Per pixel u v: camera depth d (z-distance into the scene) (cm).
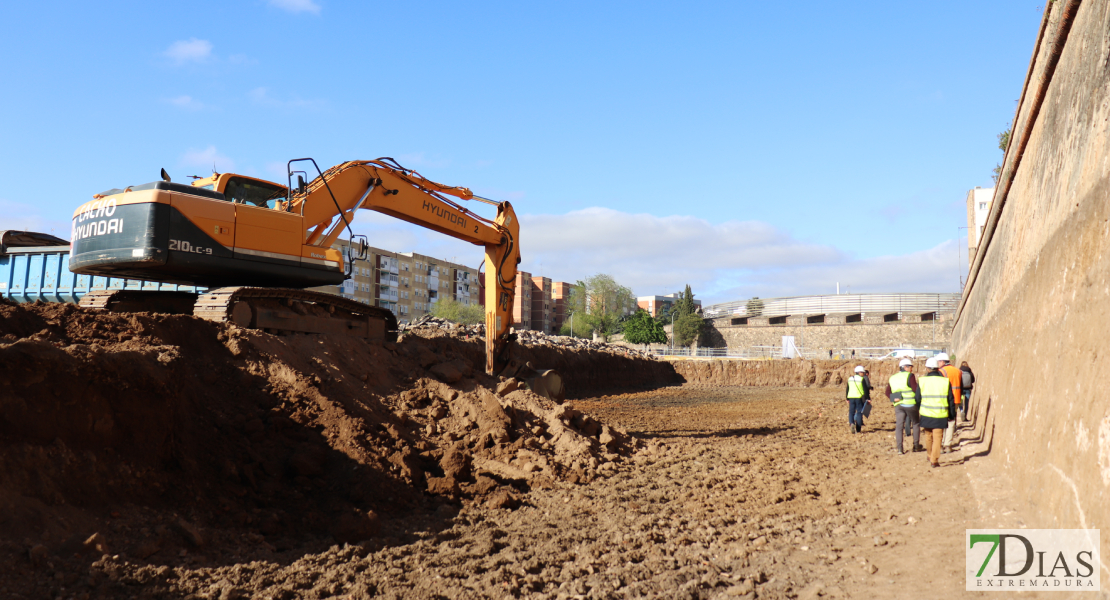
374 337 1256
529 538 636
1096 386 493
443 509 714
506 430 998
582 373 3572
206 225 952
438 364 1191
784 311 8681
